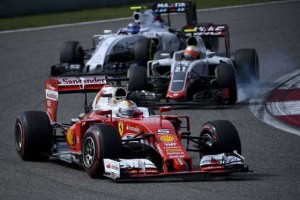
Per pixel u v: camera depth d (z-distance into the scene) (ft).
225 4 460.14
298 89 233.35
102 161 126.82
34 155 147.84
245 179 130.41
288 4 450.30
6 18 430.20
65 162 148.05
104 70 253.85
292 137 169.89
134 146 135.74
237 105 214.07
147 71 225.97
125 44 268.82
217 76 212.02
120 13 435.53
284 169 139.74
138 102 209.87
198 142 135.64
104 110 139.54
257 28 376.89
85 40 358.02
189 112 206.08
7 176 135.85
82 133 137.18
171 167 127.85
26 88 255.91
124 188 123.24
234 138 130.93
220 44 347.77
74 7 448.65
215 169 127.75
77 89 152.76
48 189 124.77
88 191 122.01
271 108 207.00
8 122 199.11
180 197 116.98
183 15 430.61
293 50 320.50
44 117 147.95
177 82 209.77
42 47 344.28
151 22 290.15
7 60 317.01
